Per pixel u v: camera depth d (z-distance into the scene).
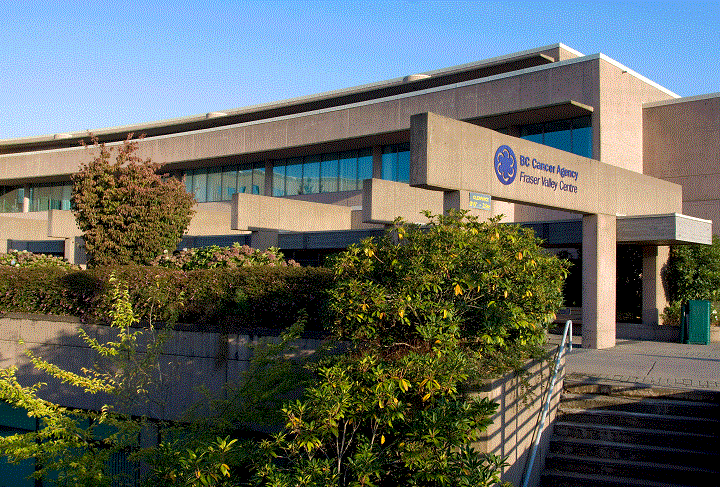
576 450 9.45
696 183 26.22
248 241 25.02
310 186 34.09
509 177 14.42
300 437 6.61
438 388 6.86
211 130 35.78
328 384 6.93
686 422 9.45
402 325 8.30
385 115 29.56
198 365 10.92
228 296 11.20
